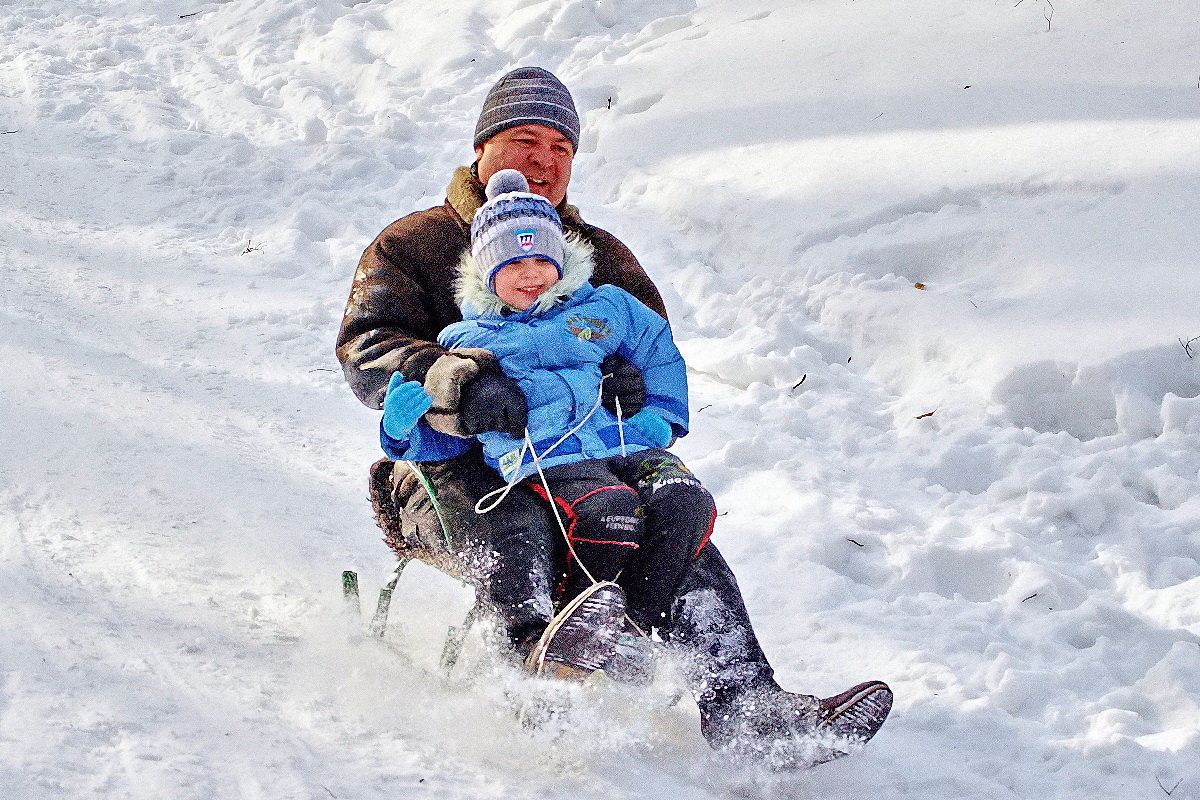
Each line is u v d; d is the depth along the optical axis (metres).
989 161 8.21
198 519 4.79
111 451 5.30
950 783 3.58
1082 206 7.54
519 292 3.67
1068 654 4.38
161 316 7.37
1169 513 5.35
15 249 8.37
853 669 4.30
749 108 9.98
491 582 3.46
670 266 8.27
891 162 8.59
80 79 13.34
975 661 4.36
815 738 3.33
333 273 8.36
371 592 4.45
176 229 9.20
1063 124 8.42
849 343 7.14
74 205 9.62
